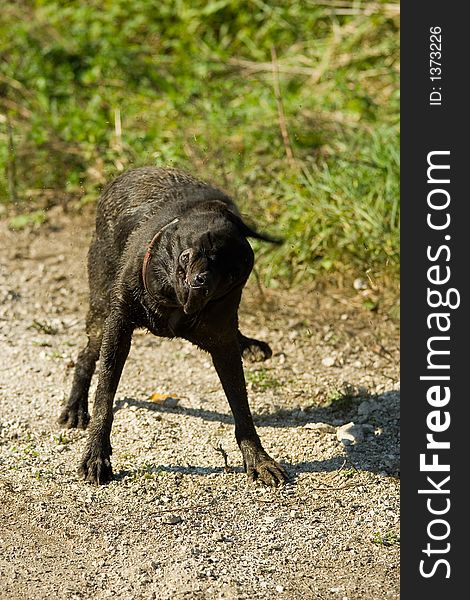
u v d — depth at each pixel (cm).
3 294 826
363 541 534
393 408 678
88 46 1127
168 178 609
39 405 670
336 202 878
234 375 587
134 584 487
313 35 1179
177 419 657
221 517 547
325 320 799
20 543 516
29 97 1069
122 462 598
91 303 629
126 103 1051
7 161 985
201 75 1102
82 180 973
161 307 546
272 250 854
